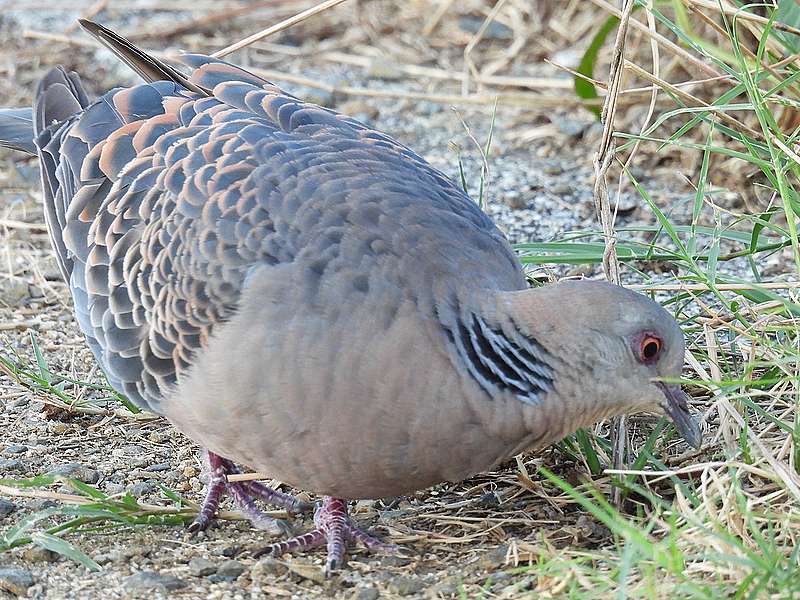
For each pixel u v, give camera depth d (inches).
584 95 587.8
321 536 358.3
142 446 418.3
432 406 317.1
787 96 483.2
